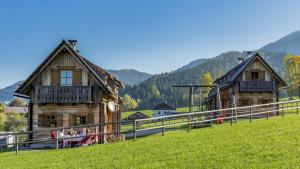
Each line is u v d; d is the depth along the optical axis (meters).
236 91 48.09
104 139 31.09
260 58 48.03
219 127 30.89
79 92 34.38
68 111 35.16
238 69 51.41
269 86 47.78
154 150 22.67
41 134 34.78
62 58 35.16
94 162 20.91
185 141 24.84
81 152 24.52
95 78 34.81
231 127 29.95
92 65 39.91
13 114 104.19
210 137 25.62
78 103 34.75
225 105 51.28
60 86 34.50
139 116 101.31
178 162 19.09
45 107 35.28
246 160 18.31
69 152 25.06
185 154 20.81
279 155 18.75
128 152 22.88
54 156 23.97
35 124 35.09
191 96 39.34
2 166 21.64
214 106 56.69
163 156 20.81
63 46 34.47
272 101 48.38
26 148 31.88
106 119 37.75
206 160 19.00
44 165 21.16
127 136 39.81
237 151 20.48
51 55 34.53
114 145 26.06
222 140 24.16
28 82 35.06
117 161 20.56
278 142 22.00
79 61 34.75
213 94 55.34
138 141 26.72
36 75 34.88
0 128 89.62
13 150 30.28
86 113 35.03
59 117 35.12
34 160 23.03
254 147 21.09
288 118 32.59
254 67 48.34
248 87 47.56
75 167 20.03
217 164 17.98
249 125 30.06
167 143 24.59
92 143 30.23
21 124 100.44
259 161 17.88
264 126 28.58
